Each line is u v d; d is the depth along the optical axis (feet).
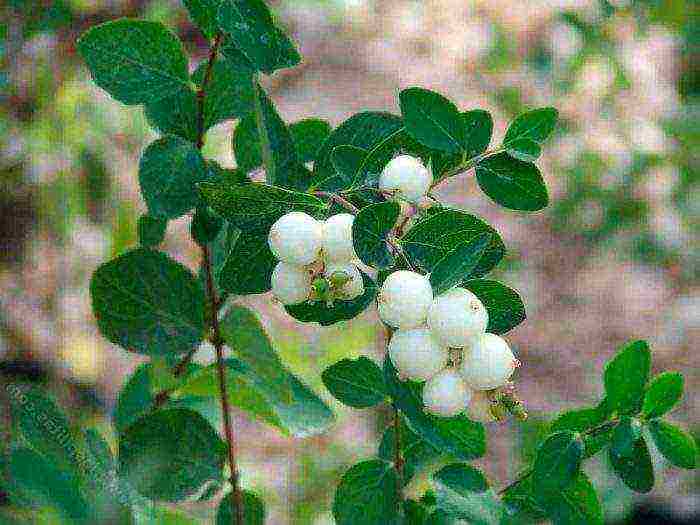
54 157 2.65
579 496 0.98
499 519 0.98
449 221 0.82
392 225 0.80
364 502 0.99
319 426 1.06
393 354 0.80
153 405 1.06
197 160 0.93
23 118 2.55
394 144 0.92
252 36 0.86
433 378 0.80
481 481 0.99
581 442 0.95
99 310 0.92
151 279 0.92
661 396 0.97
